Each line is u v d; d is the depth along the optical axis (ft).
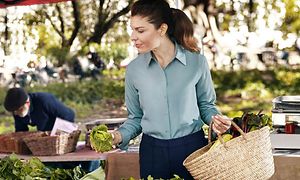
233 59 38.22
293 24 36.60
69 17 38.06
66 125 15.80
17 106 17.94
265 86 38.47
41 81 39.06
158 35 10.16
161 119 10.36
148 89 10.38
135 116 10.92
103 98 38.93
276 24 33.55
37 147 14.73
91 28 37.83
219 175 8.94
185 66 10.34
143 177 10.57
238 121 9.76
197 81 10.37
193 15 35.96
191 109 10.34
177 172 10.35
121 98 38.86
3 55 30.45
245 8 34.17
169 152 10.34
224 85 38.50
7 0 14.35
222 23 36.45
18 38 30.81
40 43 38.19
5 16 30.86
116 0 36.22
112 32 37.99
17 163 10.44
